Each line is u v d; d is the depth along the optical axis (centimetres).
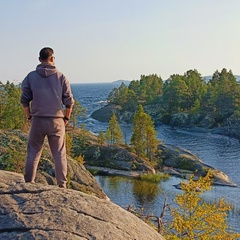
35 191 502
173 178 4869
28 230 426
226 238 1681
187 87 11194
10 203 471
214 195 3916
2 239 417
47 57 542
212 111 9850
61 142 560
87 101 19800
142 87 14188
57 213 456
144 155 5672
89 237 428
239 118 8719
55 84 539
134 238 461
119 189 4253
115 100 13125
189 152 5903
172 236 1598
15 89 6309
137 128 5784
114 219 479
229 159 5881
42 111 535
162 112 10894
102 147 5816
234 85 9950
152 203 3672
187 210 1778
